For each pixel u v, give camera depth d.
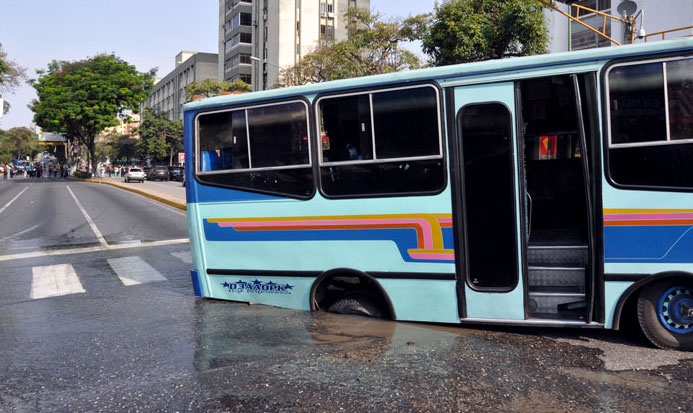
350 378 4.18
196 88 59.38
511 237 5.05
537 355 4.62
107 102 54.94
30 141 132.50
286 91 5.93
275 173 6.02
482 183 5.14
